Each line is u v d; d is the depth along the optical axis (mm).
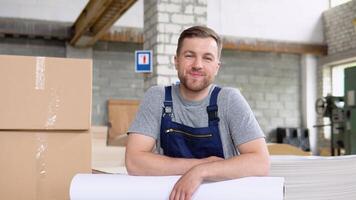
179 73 1186
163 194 940
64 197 1187
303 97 7438
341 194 1282
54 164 1182
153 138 1207
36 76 1163
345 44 6969
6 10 5766
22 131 1167
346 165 1297
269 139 7215
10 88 1149
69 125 1176
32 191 1165
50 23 5840
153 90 1244
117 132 6191
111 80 6359
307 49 7238
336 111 5266
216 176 982
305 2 7355
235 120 1164
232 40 6762
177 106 1207
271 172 1220
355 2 6750
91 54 6250
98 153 2625
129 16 6355
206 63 1165
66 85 1180
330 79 7398
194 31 1176
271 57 7324
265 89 7250
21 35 5867
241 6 6969
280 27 7176
